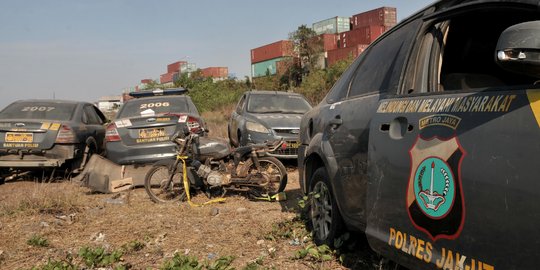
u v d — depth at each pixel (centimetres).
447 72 308
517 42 173
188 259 361
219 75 7438
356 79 380
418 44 296
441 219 228
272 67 5825
